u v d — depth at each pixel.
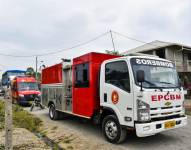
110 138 7.09
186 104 18.56
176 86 7.18
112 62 7.19
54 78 11.28
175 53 29.80
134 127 6.24
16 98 21.25
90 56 7.95
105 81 7.37
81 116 8.56
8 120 4.45
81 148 6.65
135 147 6.67
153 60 7.00
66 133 8.56
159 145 6.87
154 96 6.31
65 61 10.12
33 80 22.19
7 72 29.94
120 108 6.69
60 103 10.60
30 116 12.58
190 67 30.72
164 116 6.54
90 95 7.93
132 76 6.37
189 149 6.48
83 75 8.39
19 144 6.63
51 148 6.41
